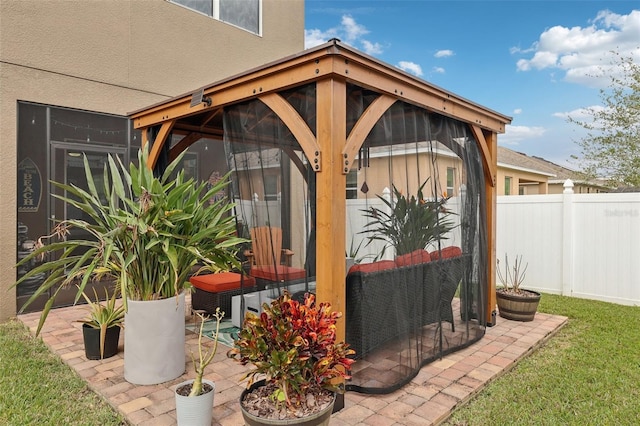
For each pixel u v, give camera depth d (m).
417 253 3.51
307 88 2.95
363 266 3.13
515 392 3.13
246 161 3.53
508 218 6.93
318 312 2.36
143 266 3.25
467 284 4.09
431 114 3.81
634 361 3.67
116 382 3.21
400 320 3.26
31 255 3.04
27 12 5.06
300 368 2.25
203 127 5.03
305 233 3.21
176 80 6.52
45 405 2.88
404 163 3.45
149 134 4.78
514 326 4.64
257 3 7.75
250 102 3.45
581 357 3.79
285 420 2.08
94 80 5.65
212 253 3.47
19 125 5.09
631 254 5.79
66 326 4.59
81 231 5.62
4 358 3.69
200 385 2.52
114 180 3.43
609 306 5.67
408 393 3.04
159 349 3.19
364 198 3.15
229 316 4.92
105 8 5.73
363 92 3.12
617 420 2.73
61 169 5.43
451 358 3.71
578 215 6.25
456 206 4.05
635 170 10.20
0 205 4.91
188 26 6.65
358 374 3.06
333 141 2.70
